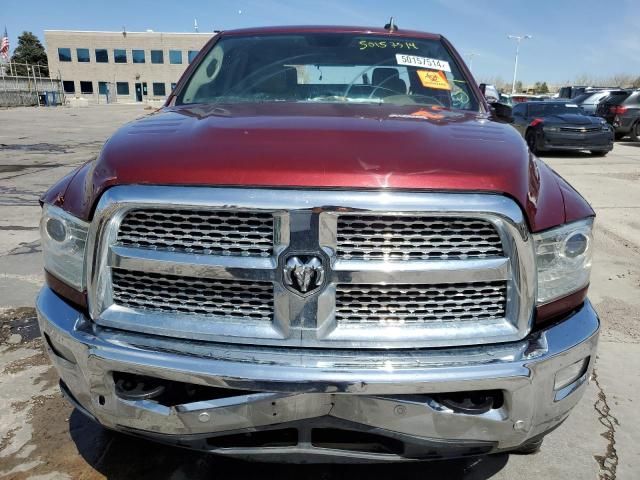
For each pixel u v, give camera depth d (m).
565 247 1.80
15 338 3.47
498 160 1.74
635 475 2.33
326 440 1.77
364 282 1.64
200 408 1.70
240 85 3.02
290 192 1.61
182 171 1.65
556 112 13.82
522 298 1.70
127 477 2.27
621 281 4.61
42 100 52.28
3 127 21.38
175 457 2.39
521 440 1.78
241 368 1.64
